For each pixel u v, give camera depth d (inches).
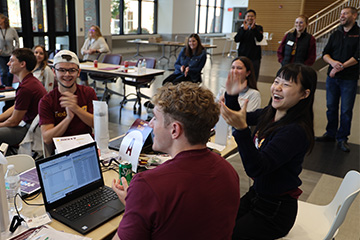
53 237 49.3
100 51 268.8
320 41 402.0
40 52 152.9
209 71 384.5
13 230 50.5
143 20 578.9
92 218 54.7
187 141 38.9
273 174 61.9
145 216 34.8
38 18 344.5
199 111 37.5
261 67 419.5
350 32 148.4
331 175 133.6
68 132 92.7
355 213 104.8
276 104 62.8
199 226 36.3
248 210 67.7
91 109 97.1
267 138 62.7
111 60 246.7
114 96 251.0
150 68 224.8
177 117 38.0
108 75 200.7
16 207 54.7
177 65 220.1
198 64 209.9
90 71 207.0
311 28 455.5
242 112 52.5
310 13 557.9
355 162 146.7
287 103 61.3
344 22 147.6
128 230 35.6
